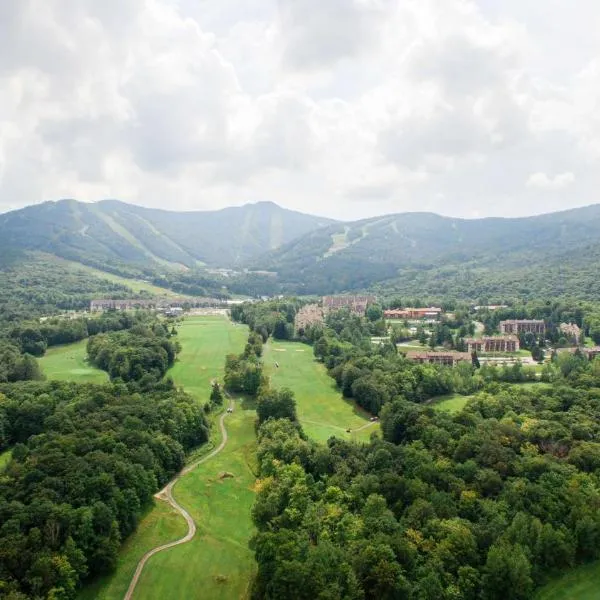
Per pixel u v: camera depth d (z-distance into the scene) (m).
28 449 135.12
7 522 99.69
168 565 110.81
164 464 148.12
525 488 115.50
